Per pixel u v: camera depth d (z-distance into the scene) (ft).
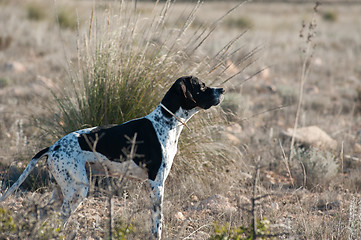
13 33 86.33
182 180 29.12
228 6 238.27
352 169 34.83
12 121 41.93
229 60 40.40
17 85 57.77
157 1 29.04
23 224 18.28
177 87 20.67
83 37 30.27
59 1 115.55
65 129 29.40
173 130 21.25
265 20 164.55
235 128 41.06
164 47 29.30
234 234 18.74
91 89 28.35
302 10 237.04
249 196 28.19
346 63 82.89
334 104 56.29
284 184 31.73
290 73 75.10
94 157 20.36
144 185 27.68
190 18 28.78
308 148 38.04
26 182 28.40
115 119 28.09
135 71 28.58
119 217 22.22
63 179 19.79
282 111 51.52
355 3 296.10
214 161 31.07
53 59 70.69
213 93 21.47
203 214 25.72
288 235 21.91
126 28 29.14
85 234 21.21
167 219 23.73
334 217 25.23
